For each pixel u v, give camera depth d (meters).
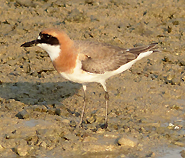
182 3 21.08
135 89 13.44
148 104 12.39
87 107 12.20
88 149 9.54
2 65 14.66
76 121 11.10
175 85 13.82
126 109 12.10
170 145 9.98
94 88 13.46
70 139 9.89
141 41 17.44
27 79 13.73
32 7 20.22
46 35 10.11
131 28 18.67
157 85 13.80
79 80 10.50
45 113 11.26
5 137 9.77
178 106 12.24
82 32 17.77
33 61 15.12
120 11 20.03
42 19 18.72
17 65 14.88
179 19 19.61
